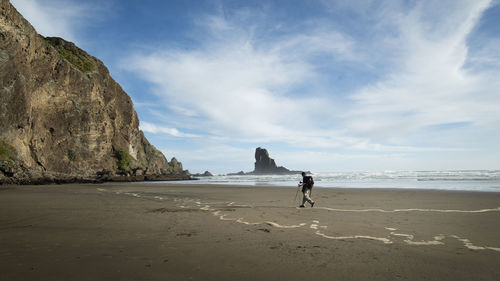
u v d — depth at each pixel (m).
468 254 4.88
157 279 3.75
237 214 9.92
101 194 20.14
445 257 4.71
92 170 69.00
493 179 38.66
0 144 43.09
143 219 8.78
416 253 4.96
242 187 30.16
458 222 8.03
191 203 13.97
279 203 14.01
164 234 6.60
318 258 4.71
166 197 17.73
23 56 48.97
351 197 16.77
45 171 54.12
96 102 72.12
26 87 49.28
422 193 18.50
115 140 80.75
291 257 4.76
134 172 78.62
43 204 12.93
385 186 29.03
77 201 14.54
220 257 4.77
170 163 167.25
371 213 10.00
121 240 5.98
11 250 5.13
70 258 4.67
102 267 4.22
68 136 63.66
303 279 3.77
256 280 3.74
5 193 21.09
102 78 78.25
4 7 45.31
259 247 5.42
